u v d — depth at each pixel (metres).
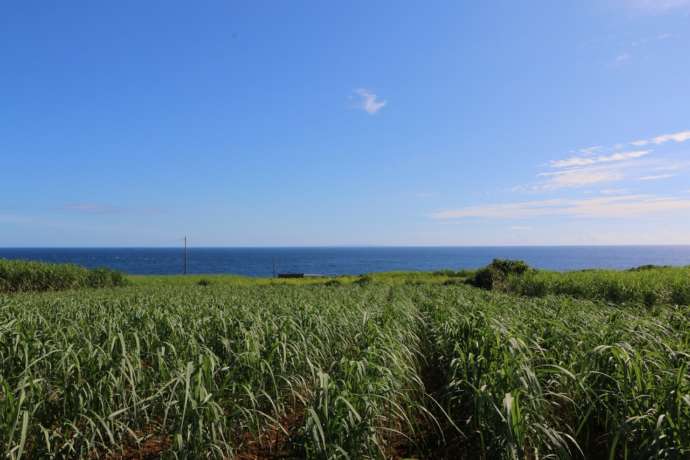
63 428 3.81
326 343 6.35
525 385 3.79
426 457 4.32
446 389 4.68
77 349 4.93
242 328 5.66
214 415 3.72
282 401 5.18
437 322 7.15
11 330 5.22
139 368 4.55
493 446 3.75
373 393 4.03
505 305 9.02
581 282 17.17
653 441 3.16
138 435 4.50
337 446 3.32
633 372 4.05
